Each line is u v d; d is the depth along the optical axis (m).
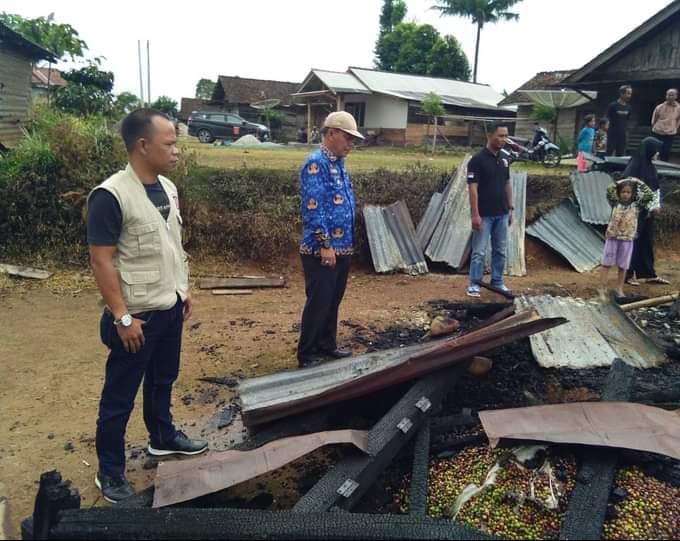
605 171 11.16
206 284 7.78
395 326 6.11
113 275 2.89
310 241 4.68
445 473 3.24
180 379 4.90
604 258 6.98
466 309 6.38
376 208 9.00
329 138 4.63
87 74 19.36
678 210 10.39
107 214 2.84
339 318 6.39
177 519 2.49
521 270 8.59
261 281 7.97
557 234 9.43
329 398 3.64
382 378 3.61
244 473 2.97
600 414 3.29
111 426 3.14
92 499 3.32
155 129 2.91
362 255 8.86
